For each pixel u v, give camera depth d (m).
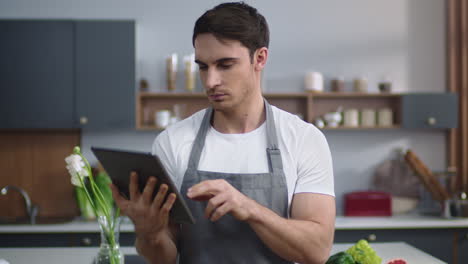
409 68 3.89
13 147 3.72
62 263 2.12
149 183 1.05
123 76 3.44
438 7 3.88
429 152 3.89
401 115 3.58
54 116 3.43
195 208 1.34
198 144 1.39
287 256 1.20
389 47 3.89
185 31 3.79
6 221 3.44
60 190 3.72
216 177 1.35
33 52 3.41
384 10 3.89
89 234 3.20
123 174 1.13
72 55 3.43
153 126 3.56
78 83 3.43
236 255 1.31
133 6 3.77
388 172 3.79
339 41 3.87
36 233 3.19
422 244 3.28
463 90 3.76
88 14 3.74
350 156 3.85
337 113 3.62
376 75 3.88
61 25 3.42
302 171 1.35
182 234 1.38
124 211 1.12
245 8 1.25
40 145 3.73
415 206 3.67
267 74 3.84
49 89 3.42
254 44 1.23
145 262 2.19
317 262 1.23
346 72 3.87
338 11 3.87
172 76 3.62
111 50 3.43
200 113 1.47
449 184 3.79
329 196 1.33
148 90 3.73
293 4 3.84
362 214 3.50
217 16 1.18
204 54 1.19
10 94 3.41
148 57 3.78
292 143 1.37
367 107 3.82
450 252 3.29
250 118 1.38
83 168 1.63
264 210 1.14
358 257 1.76
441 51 3.88
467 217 3.39
